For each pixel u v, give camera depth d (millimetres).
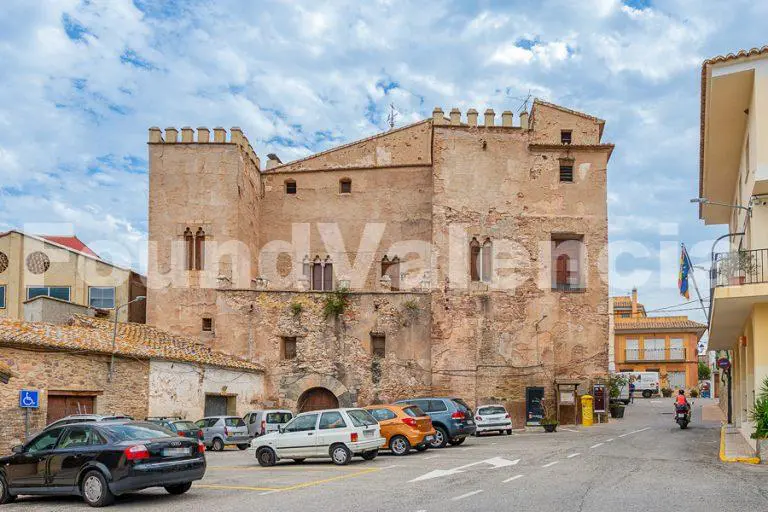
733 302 21656
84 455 14602
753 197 22234
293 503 13453
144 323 44750
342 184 45938
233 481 17578
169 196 42156
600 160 41812
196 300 41000
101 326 35156
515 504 12641
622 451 22734
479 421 32406
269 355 39906
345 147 46438
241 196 42344
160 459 14719
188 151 42375
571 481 15594
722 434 28531
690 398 71500
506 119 42219
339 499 13750
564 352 40594
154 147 42594
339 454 21141
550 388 39781
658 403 60438
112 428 15219
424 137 46375
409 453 24156
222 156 42219
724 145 27281
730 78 22219
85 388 28031
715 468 17953
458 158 41562
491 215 41188
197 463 15398
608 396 40781
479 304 40156
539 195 41531
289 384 39531
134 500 14953
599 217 41469
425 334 39656
